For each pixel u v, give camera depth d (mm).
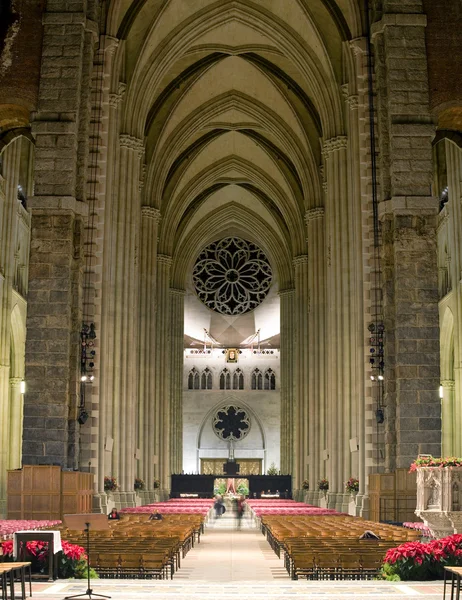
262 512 37812
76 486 24859
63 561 15914
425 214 27312
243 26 43438
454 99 28094
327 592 13859
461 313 42219
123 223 39031
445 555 15906
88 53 28672
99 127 31625
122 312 38688
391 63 28281
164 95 48250
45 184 27109
